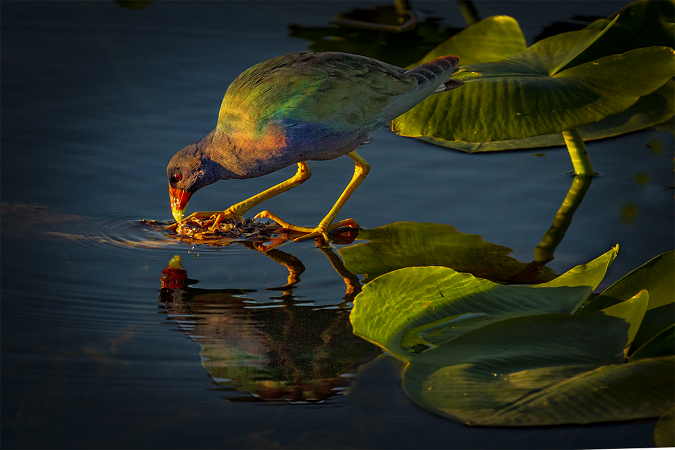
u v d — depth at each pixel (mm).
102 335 4969
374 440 4016
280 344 4953
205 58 9789
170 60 9734
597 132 8617
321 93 5953
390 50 9945
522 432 4082
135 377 4520
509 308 4887
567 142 7652
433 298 4961
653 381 4062
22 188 7066
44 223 6543
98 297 5461
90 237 6387
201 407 4262
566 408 3869
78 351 4762
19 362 4605
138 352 4785
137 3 11398
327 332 5129
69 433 3990
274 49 9992
